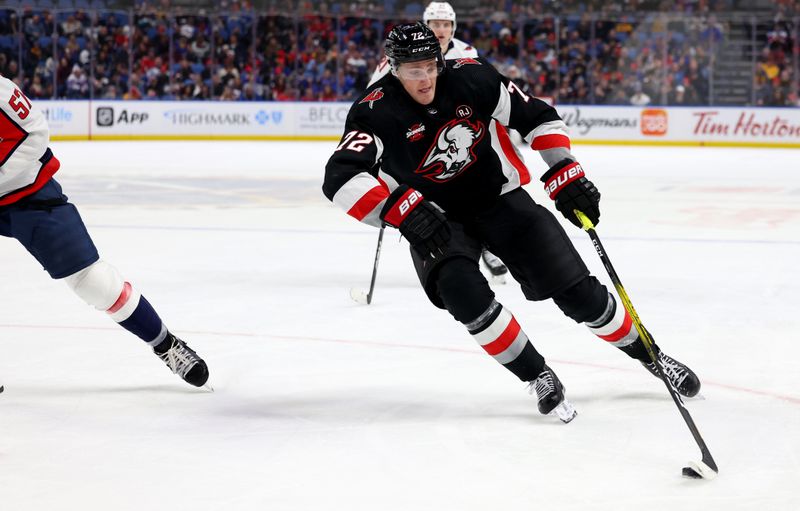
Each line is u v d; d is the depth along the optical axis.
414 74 3.29
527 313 5.55
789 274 6.77
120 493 2.88
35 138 3.63
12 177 3.62
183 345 3.99
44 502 2.81
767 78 21.47
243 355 4.65
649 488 2.91
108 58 21.59
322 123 22.50
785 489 2.90
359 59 22.97
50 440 3.40
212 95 22.30
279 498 2.84
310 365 4.46
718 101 21.69
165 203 11.11
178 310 5.64
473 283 3.45
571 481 2.97
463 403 3.85
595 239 3.53
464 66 3.49
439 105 3.40
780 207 10.77
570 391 3.98
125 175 14.32
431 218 3.22
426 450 3.28
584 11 22.95
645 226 9.24
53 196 3.76
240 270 6.99
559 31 22.30
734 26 21.52
